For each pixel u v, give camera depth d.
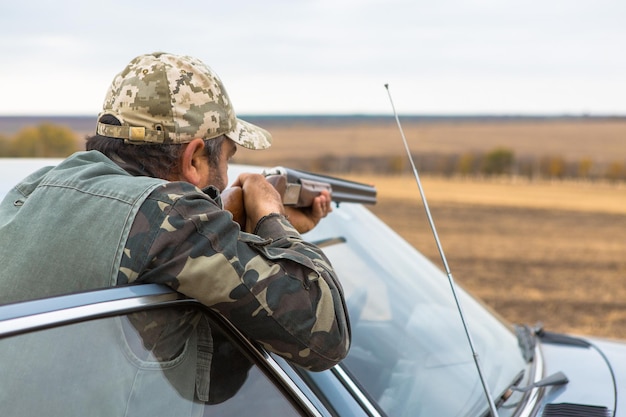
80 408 1.47
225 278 1.63
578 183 31.88
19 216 1.71
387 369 2.24
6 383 1.39
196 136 1.84
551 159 35.78
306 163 37.31
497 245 16.16
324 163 37.78
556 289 11.18
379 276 2.70
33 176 1.86
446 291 2.89
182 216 1.63
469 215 21.31
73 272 1.61
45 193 1.72
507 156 35.91
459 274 12.54
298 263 1.75
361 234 2.89
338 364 2.01
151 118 1.81
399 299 2.63
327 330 1.78
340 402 1.92
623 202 25.28
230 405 1.68
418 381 2.25
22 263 1.64
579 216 21.62
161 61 1.84
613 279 12.21
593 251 15.55
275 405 1.75
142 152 1.83
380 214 21.14
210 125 1.87
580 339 2.92
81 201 1.67
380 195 26.36
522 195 27.28
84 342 1.47
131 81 1.82
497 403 2.28
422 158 38.12
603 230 18.89
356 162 38.16
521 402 2.27
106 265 1.59
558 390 2.36
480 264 13.68
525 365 2.60
